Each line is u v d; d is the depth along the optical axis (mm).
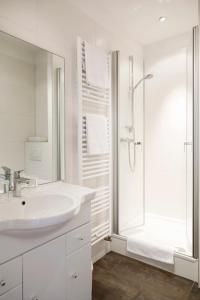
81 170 1812
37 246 1081
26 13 1470
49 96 1658
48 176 1669
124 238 2209
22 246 1015
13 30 1401
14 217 997
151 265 2033
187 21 2170
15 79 1452
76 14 1842
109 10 1947
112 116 2291
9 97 1424
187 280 1818
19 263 1005
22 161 1505
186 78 2555
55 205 1367
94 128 1907
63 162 1767
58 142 1731
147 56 2818
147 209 2941
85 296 1406
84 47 1809
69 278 1275
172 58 2637
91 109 2012
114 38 2268
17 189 1316
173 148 2715
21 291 1018
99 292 1673
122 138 2445
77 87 1771
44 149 1640
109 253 2254
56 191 1445
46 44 1608
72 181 1849
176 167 2703
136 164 2727
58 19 1690
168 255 1920
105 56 2039
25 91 1511
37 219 968
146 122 2906
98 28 2061
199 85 1751
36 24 1537
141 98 2793
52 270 1166
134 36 2521
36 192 1410
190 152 2334
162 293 1667
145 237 2303
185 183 2643
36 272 1082
